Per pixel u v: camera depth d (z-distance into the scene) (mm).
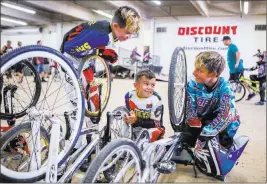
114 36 1536
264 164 2061
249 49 11430
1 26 16125
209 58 1625
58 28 14398
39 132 1086
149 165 1251
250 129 3146
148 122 1751
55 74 1521
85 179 908
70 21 14039
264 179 1788
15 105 1680
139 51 12898
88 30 1487
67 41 1543
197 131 1906
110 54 1713
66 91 1388
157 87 7406
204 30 12055
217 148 1654
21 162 1319
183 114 1933
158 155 1384
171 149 1531
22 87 1905
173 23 12523
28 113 1086
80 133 1229
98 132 1373
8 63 878
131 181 1215
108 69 1754
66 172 1155
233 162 1715
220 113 1671
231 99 1676
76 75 1189
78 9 11797
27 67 1409
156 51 12914
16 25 15867
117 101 4590
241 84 5684
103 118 2766
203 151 1686
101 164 935
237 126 1753
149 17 12680
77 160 1231
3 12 11820
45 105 1590
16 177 968
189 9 11992
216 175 1760
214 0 10680
